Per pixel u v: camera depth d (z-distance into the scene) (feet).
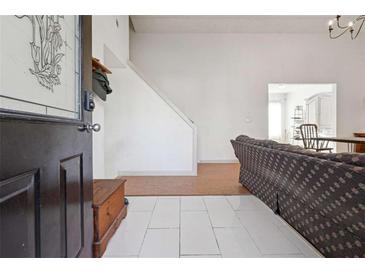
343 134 21.25
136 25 19.40
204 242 6.23
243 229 7.05
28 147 2.71
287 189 7.02
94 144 9.87
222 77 20.95
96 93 9.49
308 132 23.88
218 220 7.76
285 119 36.78
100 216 5.62
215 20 18.52
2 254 2.28
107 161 15.44
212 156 21.12
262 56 20.88
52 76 3.65
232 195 10.64
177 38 20.88
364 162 3.93
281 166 6.75
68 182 3.87
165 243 6.19
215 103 21.01
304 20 18.38
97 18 10.31
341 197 4.45
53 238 3.32
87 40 4.79
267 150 7.55
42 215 3.01
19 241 2.55
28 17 3.05
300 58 20.89
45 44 3.45
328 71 20.99
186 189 11.73
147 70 20.93
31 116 2.78
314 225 5.75
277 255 5.55
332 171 4.42
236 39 20.84
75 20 4.40
